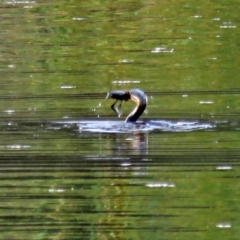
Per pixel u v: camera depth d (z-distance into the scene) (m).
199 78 22.08
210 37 29.70
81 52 27.06
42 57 26.12
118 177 13.45
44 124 16.52
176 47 27.91
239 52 26.73
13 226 11.80
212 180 13.28
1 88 20.62
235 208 12.28
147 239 11.35
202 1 37.62
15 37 30.11
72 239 11.38
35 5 36.94
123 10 35.81
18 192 12.94
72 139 15.38
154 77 22.38
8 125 16.41
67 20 33.62
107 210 12.13
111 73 23.12
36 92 20.02
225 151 14.55
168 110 17.69
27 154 14.53
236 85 20.92
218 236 11.37
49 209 12.29
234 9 35.62
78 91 20.22
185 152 14.52
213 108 17.91
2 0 38.31
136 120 16.48
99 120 16.81
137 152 14.53
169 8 36.16
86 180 13.38
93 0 38.03
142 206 12.41
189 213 12.23
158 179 13.34
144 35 30.12
